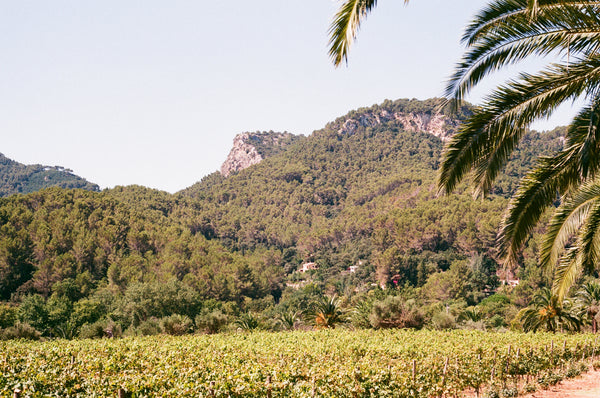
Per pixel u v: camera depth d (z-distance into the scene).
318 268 141.12
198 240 132.62
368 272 119.69
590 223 9.66
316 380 12.48
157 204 190.62
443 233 121.00
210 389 10.82
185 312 71.69
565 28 7.30
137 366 16.08
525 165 182.38
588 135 6.71
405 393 12.66
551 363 19.67
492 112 7.73
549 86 7.49
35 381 11.74
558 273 10.24
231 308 83.31
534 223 8.91
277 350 22.77
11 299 79.00
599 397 14.55
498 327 60.31
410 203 170.12
